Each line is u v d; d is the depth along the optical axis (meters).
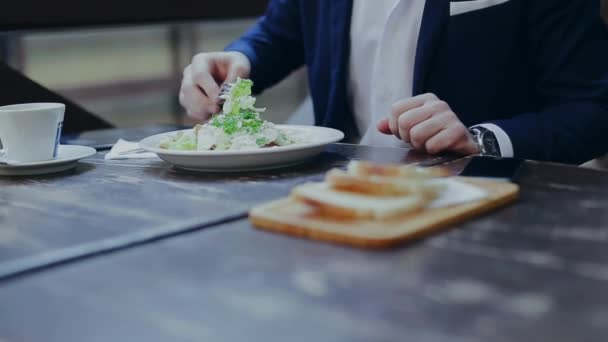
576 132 0.97
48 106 0.88
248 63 1.20
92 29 1.59
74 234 0.64
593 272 0.53
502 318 0.45
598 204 0.66
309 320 0.46
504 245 0.59
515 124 0.97
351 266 0.56
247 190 0.74
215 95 1.03
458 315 0.46
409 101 0.92
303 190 0.65
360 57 1.19
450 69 1.13
